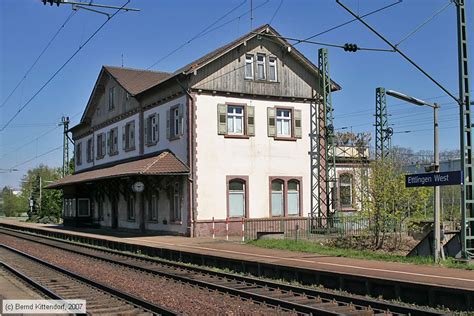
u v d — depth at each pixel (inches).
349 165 1294.3
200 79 1115.9
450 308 436.1
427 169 669.3
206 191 1108.5
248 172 1152.8
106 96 1589.6
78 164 1900.8
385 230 883.4
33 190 2824.8
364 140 1216.8
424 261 629.3
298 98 1219.2
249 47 1172.5
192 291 524.4
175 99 1166.3
